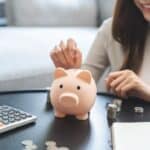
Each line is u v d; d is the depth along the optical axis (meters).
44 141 0.57
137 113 0.72
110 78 0.81
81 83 0.65
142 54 1.02
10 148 0.54
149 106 0.77
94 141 0.58
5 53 1.43
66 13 2.39
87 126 0.64
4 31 1.94
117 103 0.75
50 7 2.38
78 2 2.45
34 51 1.49
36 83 1.26
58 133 0.61
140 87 0.80
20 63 1.31
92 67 1.08
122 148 0.53
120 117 0.69
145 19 0.97
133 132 0.58
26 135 0.59
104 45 1.08
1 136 0.59
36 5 2.35
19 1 2.35
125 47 1.02
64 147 0.55
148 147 0.53
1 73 1.21
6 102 0.76
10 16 2.39
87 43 1.65
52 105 0.71
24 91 0.84
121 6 1.00
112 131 0.59
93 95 0.66
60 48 0.73
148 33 1.03
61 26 2.38
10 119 0.63
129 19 1.00
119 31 1.02
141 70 1.02
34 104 0.76
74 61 0.72
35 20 2.34
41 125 0.64
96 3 2.51
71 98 0.63
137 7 0.97
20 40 1.70
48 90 0.81
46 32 1.95
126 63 1.02
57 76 0.67
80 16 2.42
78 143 0.57
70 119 0.67
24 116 0.65
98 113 0.71
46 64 1.33
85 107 0.65
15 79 1.21
